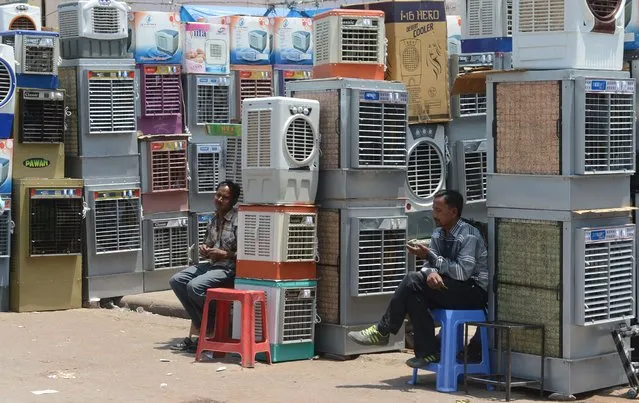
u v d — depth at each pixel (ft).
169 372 34.68
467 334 31.19
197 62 53.36
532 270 30.99
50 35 48.83
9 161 47.70
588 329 30.63
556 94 30.25
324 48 37.37
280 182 35.76
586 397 30.83
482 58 44.04
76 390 31.89
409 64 41.42
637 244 34.12
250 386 32.40
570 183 29.99
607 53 31.14
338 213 36.58
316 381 33.22
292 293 36.22
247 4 89.15
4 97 47.26
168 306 48.55
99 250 50.16
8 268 48.29
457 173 43.75
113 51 50.52
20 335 42.11
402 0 41.19
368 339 33.14
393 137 37.22
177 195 52.95
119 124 50.57
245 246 36.83
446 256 32.68
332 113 36.47
